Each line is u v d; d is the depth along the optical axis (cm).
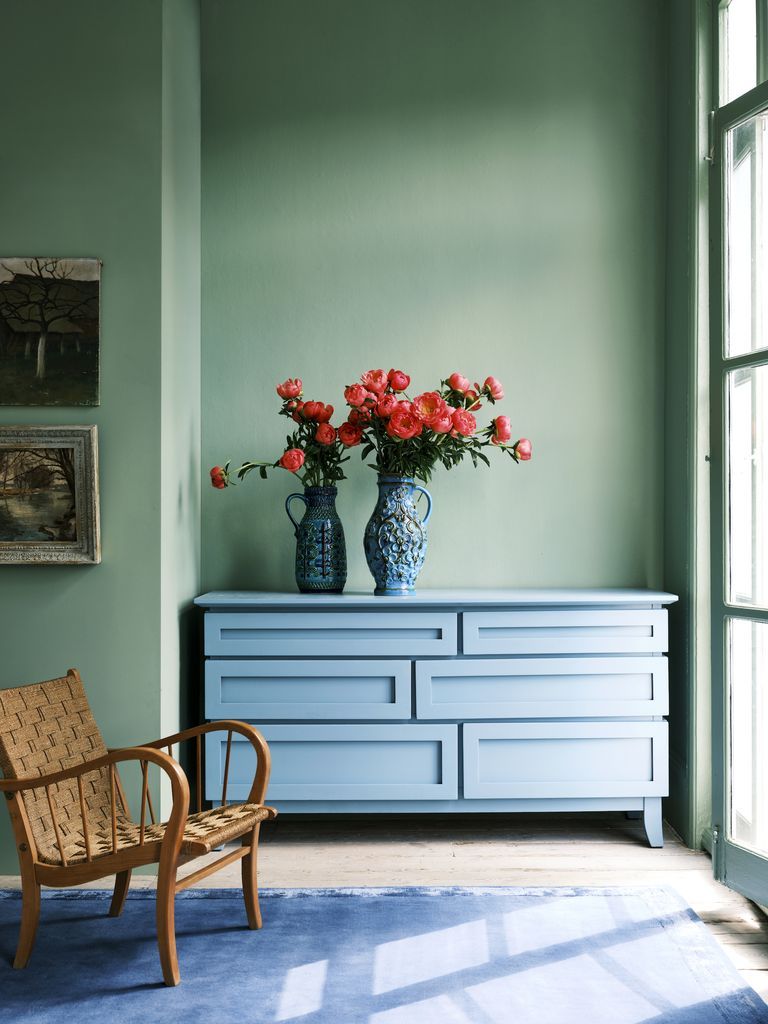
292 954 214
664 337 332
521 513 331
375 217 333
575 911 238
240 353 333
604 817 323
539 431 332
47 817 218
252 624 287
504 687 288
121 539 267
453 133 334
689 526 295
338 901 246
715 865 252
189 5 312
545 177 333
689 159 304
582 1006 190
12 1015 188
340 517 331
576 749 288
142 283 267
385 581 300
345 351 332
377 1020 185
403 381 299
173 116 284
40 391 266
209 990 198
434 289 332
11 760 212
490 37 334
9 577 267
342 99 334
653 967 207
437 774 287
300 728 285
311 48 334
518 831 307
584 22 334
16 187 267
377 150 334
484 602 284
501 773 288
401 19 334
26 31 267
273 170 334
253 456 332
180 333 296
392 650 287
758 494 242
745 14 273
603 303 333
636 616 290
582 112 333
